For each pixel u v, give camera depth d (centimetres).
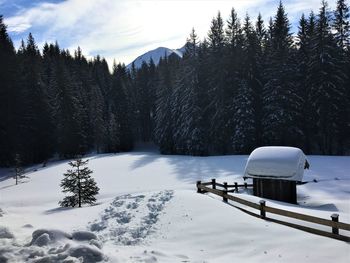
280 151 2102
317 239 928
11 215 1393
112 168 4078
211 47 5441
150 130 8388
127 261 785
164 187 2662
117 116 7381
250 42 5003
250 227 1052
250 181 2653
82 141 6369
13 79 5622
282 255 856
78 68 9331
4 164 5362
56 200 2459
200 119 5100
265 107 4525
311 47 4512
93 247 790
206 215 1180
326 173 2839
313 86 4378
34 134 5778
